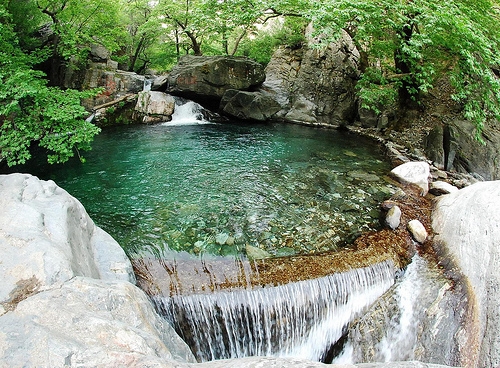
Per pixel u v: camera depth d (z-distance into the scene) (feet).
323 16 32.09
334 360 16.49
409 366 6.38
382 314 16.53
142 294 10.18
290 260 17.60
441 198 23.30
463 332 14.10
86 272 11.00
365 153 36.99
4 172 29.19
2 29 26.91
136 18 72.69
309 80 54.13
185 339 14.83
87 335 7.07
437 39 33.99
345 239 19.99
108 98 49.39
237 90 51.70
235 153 35.12
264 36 72.49
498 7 38.22
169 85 52.54
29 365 6.23
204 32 63.05
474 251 15.88
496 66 38.29
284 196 25.14
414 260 18.44
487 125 37.91
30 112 23.90
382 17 35.19
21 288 8.59
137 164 31.12
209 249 18.33
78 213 13.74
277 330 15.83
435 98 44.06
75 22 45.98
